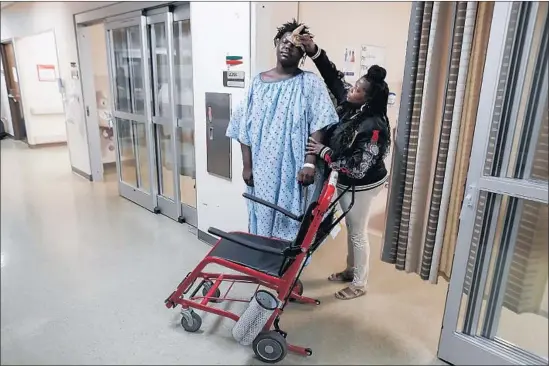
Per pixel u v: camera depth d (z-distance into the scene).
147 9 3.43
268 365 1.90
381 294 2.55
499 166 1.68
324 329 2.18
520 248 1.78
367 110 2.20
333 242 3.37
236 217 2.96
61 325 2.10
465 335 1.88
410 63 2.33
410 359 1.97
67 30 4.61
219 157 2.96
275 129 2.23
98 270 2.74
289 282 1.90
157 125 3.81
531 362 1.71
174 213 3.77
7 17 5.78
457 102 2.16
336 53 3.12
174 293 2.08
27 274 2.40
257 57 2.56
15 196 2.51
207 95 2.94
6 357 1.82
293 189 2.31
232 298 2.46
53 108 6.29
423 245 2.53
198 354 1.96
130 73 3.95
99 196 4.41
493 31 1.58
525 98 1.60
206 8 2.80
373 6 3.22
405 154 2.47
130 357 1.91
